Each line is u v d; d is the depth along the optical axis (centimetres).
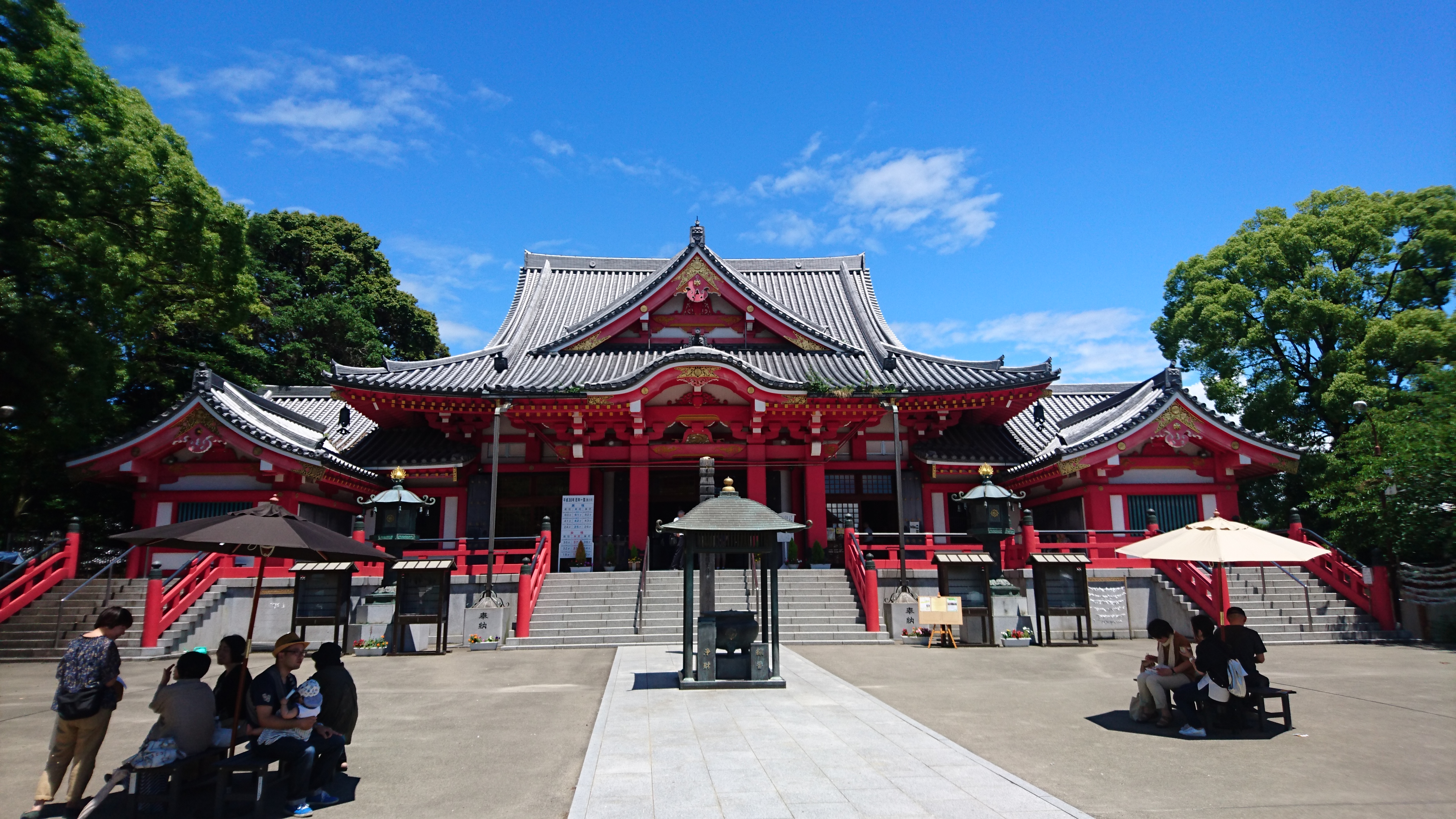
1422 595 2053
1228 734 1007
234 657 834
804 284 4044
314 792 750
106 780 714
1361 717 1114
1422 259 2944
